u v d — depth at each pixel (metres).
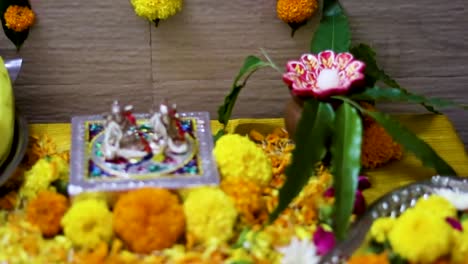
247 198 0.86
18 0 0.95
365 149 0.95
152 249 0.83
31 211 0.85
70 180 0.86
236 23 0.99
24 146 0.93
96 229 0.83
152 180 0.86
